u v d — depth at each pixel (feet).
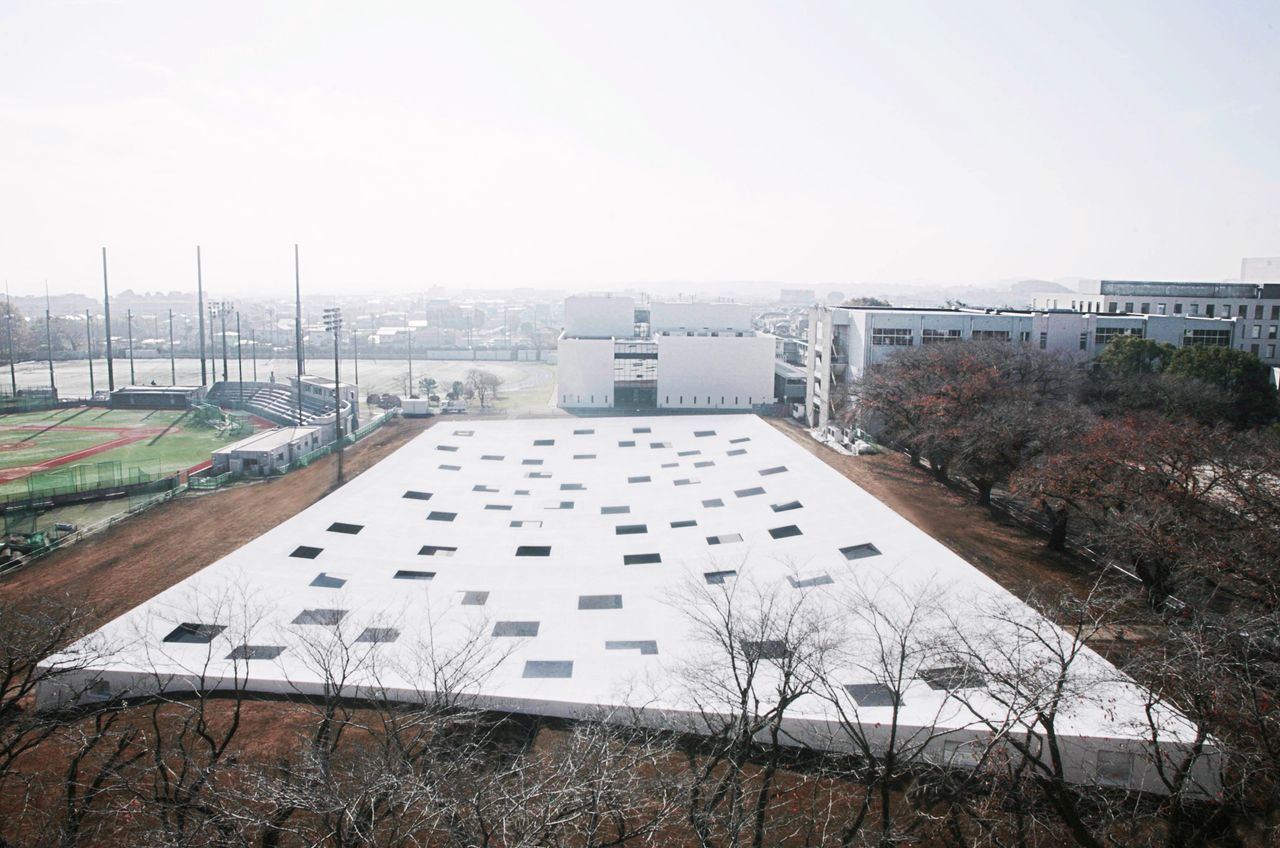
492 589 169.27
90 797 94.94
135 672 127.24
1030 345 309.63
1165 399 266.77
